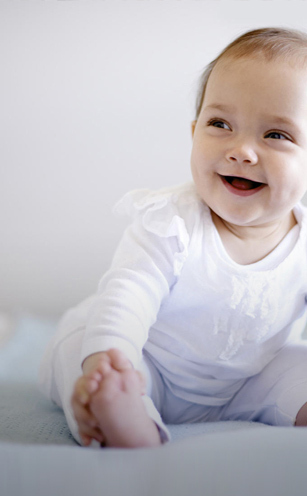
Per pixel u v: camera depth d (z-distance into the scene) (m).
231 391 1.04
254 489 0.52
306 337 1.53
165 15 1.87
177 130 1.92
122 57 1.90
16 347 1.48
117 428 0.65
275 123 0.89
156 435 0.68
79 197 1.94
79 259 1.94
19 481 0.51
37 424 0.90
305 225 1.00
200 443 0.58
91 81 1.91
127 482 0.52
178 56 1.89
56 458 0.54
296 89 0.89
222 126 0.92
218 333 0.97
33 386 1.21
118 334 0.78
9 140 1.92
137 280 0.87
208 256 0.93
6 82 1.90
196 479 0.52
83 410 0.66
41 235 1.93
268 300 0.96
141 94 1.91
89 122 1.92
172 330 0.97
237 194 0.90
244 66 0.90
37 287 1.93
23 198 1.93
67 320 1.06
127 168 1.94
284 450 0.57
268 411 1.00
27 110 1.91
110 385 0.65
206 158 0.91
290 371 0.99
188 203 0.96
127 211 1.02
